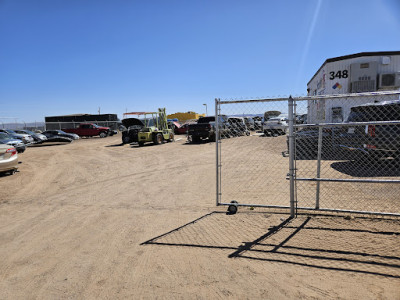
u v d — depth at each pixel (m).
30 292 2.63
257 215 4.30
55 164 11.76
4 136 16.62
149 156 12.84
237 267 2.83
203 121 20.52
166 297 2.41
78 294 2.55
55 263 3.19
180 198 5.63
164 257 3.15
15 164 9.55
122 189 6.79
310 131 8.91
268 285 2.50
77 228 4.29
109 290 2.58
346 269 2.66
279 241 3.35
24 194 6.80
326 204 4.59
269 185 6.18
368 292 2.30
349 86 14.23
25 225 4.56
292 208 4.11
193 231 3.85
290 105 3.95
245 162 9.55
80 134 31.66
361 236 3.33
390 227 3.54
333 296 2.28
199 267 2.88
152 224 4.24
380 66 13.72
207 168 8.93
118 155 13.95
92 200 5.92
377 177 6.11
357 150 6.95
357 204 4.48
